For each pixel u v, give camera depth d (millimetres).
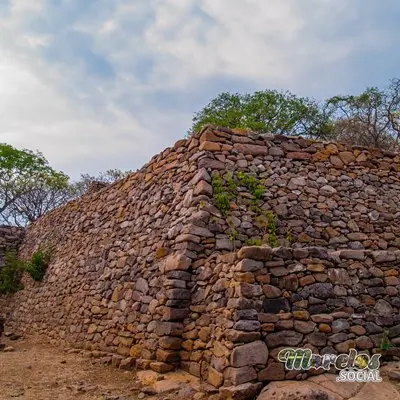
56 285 10734
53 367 6430
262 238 6777
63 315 9617
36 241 14000
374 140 15867
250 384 4246
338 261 5121
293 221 7156
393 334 5008
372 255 5285
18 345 9703
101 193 10453
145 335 6332
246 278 4719
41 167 21609
